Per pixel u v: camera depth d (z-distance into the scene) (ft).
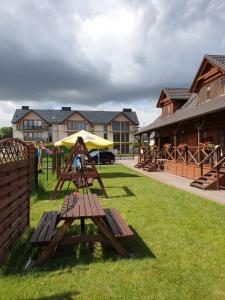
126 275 15.14
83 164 44.37
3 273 15.31
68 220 16.98
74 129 240.32
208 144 55.31
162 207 31.76
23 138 241.35
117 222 19.70
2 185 16.31
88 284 14.25
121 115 245.04
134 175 68.13
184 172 62.75
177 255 17.72
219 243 19.85
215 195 39.73
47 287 13.99
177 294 13.26
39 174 67.26
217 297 13.00
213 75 62.39
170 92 89.35
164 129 83.61
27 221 23.73
